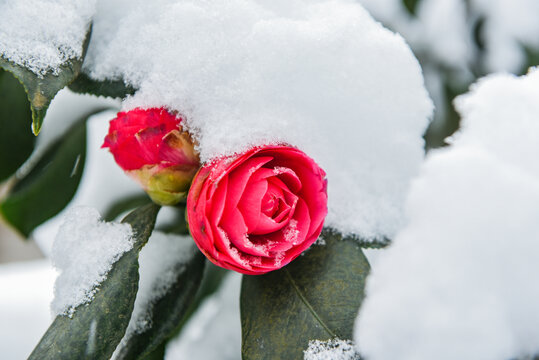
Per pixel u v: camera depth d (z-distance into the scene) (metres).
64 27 0.45
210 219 0.43
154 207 0.48
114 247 0.46
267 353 0.45
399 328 0.39
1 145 0.54
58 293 0.45
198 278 0.50
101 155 0.60
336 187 0.48
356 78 0.47
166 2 0.48
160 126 0.45
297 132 0.46
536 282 0.39
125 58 0.47
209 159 0.45
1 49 0.44
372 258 0.52
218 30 0.46
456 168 0.41
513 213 0.40
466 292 0.39
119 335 0.44
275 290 0.46
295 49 0.46
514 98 0.44
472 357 0.38
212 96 0.46
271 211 0.44
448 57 0.65
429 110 0.49
